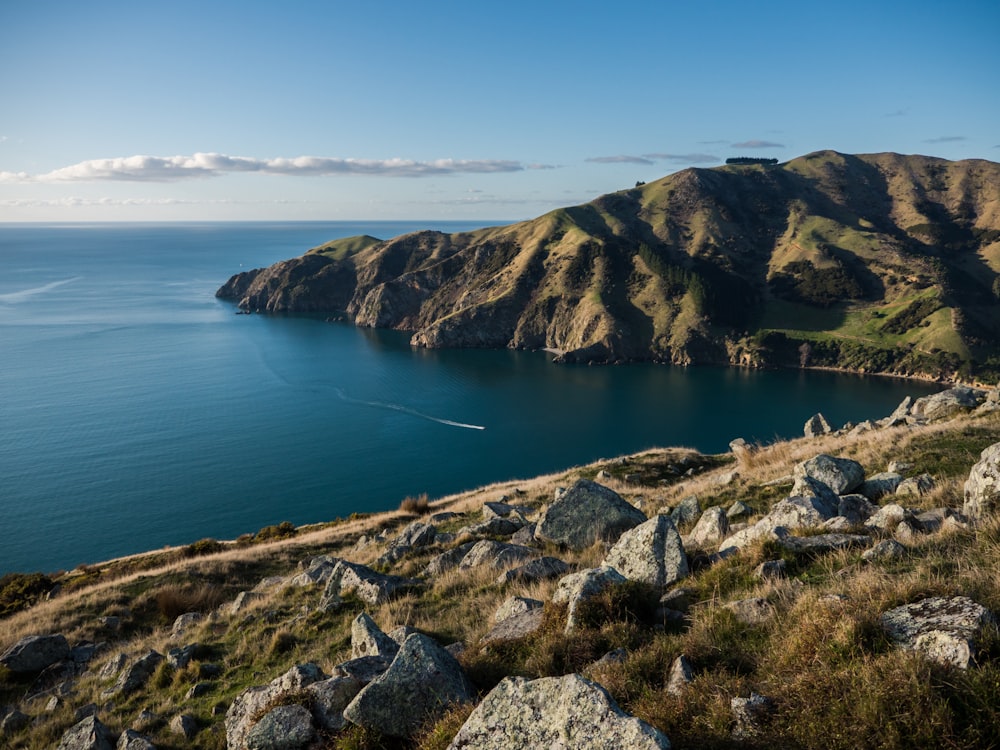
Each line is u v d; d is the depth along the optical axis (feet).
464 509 116.67
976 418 78.48
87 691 55.57
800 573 32.81
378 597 57.21
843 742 17.30
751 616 27.99
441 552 76.07
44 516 320.50
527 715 20.26
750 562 35.70
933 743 16.39
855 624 21.65
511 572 52.95
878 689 18.07
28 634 75.82
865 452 74.69
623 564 41.14
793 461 82.84
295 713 29.96
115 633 76.95
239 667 51.24
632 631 29.66
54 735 47.55
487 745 20.15
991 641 18.85
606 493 65.67
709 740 18.98
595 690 19.56
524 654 31.14
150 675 54.95
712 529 51.24
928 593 23.57
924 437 73.00
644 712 21.16
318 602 64.28
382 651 36.91
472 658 31.96
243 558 104.99
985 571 25.45
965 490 39.19
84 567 148.46
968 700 17.15
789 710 19.21
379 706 27.02
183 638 63.93
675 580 37.58
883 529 38.17
